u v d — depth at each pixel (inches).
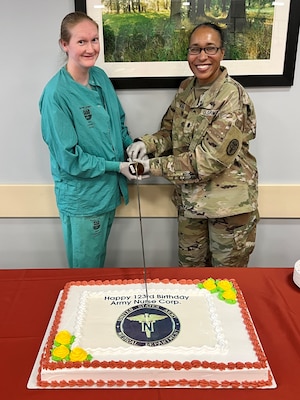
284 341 46.1
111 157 71.4
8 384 40.7
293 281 56.6
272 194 84.0
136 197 84.6
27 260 91.4
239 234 72.1
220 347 42.6
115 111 72.1
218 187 68.6
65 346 42.6
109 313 48.1
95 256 76.9
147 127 81.0
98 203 72.7
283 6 72.1
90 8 73.0
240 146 65.0
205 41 61.6
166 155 77.1
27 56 76.4
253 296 53.7
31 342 46.0
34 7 73.5
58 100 64.4
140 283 54.2
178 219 79.5
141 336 44.4
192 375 40.6
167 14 73.2
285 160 82.5
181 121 69.7
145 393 39.5
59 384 40.3
